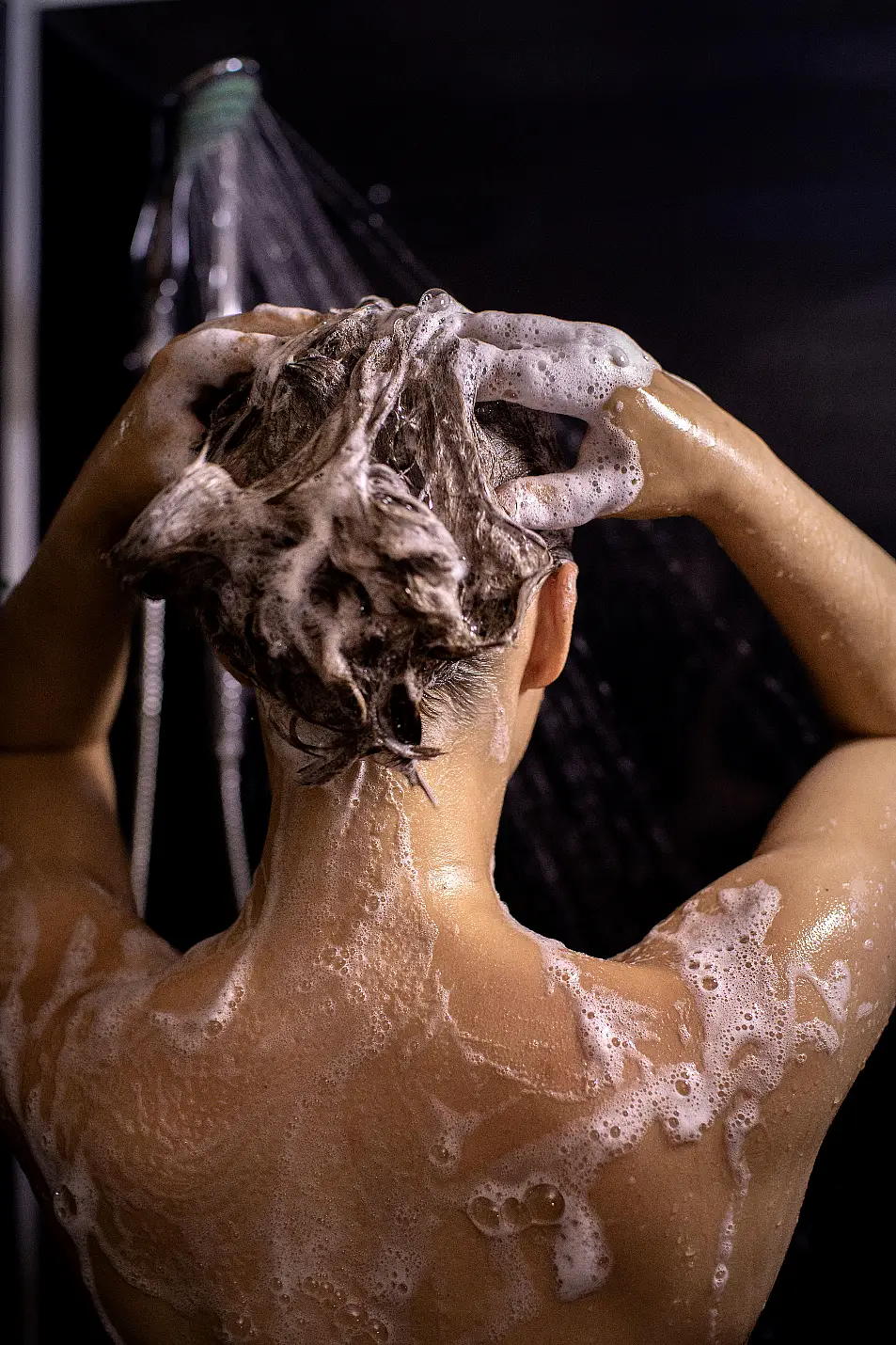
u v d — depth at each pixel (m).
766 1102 0.49
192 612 0.50
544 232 1.07
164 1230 0.52
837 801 0.57
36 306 1.15
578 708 1.10
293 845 0.53
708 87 1.04
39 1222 1.20
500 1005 0.50
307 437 0.47
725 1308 0.51
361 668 0.44
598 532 1.08
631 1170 0.48
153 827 1.16
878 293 1.01
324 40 1.10
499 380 0.53
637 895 1.10
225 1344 0.52
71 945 0.60
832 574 0.59
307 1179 0.50
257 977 0.52
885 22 1.00
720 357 1.05
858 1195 1.04
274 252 1.11
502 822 1.12
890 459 1.01
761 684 1.06
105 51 1.13
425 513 0.43
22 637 0.67
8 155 1.14
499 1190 0.49
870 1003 0.52
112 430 0.62
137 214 1.12
